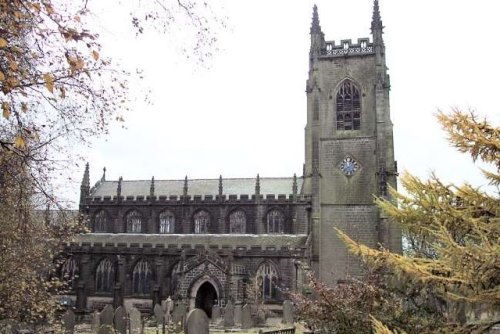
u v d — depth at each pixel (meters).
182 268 73.62
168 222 87.56
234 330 52.31
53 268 35.19
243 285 70.31
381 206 17.94
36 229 25.83
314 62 81.12
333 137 78.25
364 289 27.25
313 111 79.00
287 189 86.50
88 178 93.69
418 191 16.61
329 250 73.88
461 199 16.31
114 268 80.50
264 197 84.38
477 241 15.99
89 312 72.06
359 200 75.12
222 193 87.81
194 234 84.94
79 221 38.38
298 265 69.62
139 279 79.19
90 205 90.81
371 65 79.94
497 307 14.77
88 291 80.19
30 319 31.80
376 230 73.31
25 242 24.73
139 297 77.88
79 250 81.81
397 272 16.58
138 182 96.25
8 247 24.31
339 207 75.44
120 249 80.38
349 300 27.36
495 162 15.85
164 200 88.06
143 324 50.09
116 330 42.75
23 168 18.17
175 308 56.78
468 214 15.48
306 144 81.06
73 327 44.38
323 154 78.00
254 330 52.09
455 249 14.11
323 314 28.00
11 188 18.89
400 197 17.08
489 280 14.48
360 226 74.06
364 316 26.22
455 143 16.17
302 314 29.58
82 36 11.54
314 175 76.06
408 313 24.42
